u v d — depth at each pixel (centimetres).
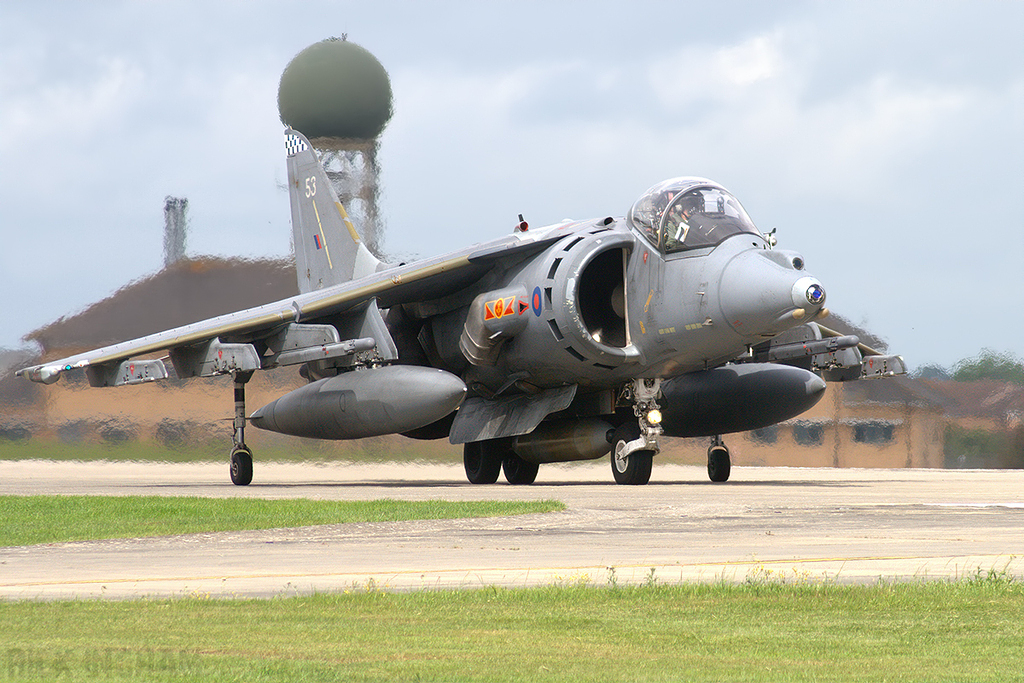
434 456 9731
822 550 3281
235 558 3169
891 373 7688
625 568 2920
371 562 3058
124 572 2905
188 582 2723
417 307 8119
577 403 7600
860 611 2281
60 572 2917
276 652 1916
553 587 2539
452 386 6975
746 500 5288
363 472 9650
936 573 2809
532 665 1830
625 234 6838
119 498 5400
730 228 6538
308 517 4288
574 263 6794
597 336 7150
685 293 6488
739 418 7312
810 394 7262
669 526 4016
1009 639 2042
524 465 7819
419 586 2633
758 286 6138
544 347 7012
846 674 1781
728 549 3316
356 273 8712
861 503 5094
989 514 4491
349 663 1838
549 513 4519
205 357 7219
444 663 1841
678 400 7444
